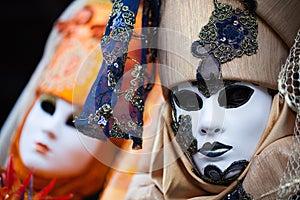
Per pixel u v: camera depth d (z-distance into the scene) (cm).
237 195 151
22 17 265
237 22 148
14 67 267
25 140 212
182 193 159
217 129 149
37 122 212
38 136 210
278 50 150
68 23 224
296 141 145
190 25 150
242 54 147
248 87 149
